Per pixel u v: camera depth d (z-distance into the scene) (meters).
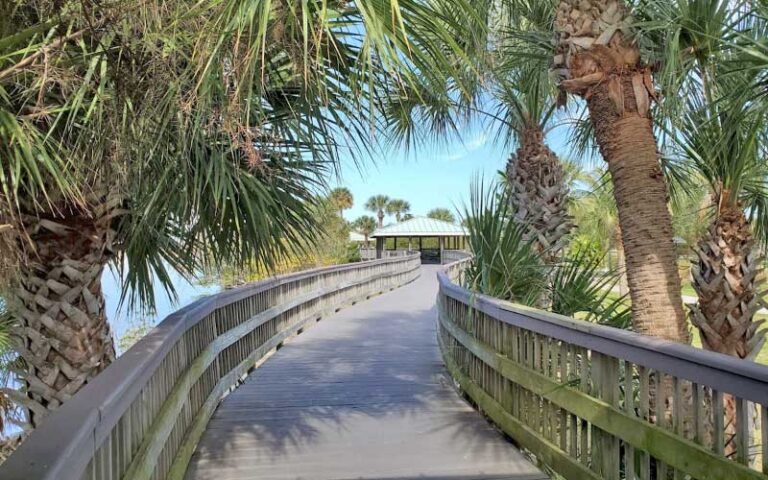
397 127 4.86
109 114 2.17
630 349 2.16
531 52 3.93
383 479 3.01
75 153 2.29
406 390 4.92
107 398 1.52
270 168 3.35
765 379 1.50
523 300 4.25
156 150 2.69
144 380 2.02
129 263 3.83
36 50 1.97
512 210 5.29
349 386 5.08
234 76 1.83
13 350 3.73
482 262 4.28
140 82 2.06
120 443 1.78
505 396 3.62
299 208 3.83
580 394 2.56
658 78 3.00
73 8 1.89
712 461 1.72
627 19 2.94
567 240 5.26
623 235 2.98
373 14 1.46
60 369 3.28
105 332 3.50
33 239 3.14
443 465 3.19
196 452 3.42
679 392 1.94
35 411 3.28
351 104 2.72
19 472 1.03
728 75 2.82
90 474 1.43
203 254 3.87
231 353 4.89
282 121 3.14
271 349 6.64
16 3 1.98
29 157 1.86
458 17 1.95
